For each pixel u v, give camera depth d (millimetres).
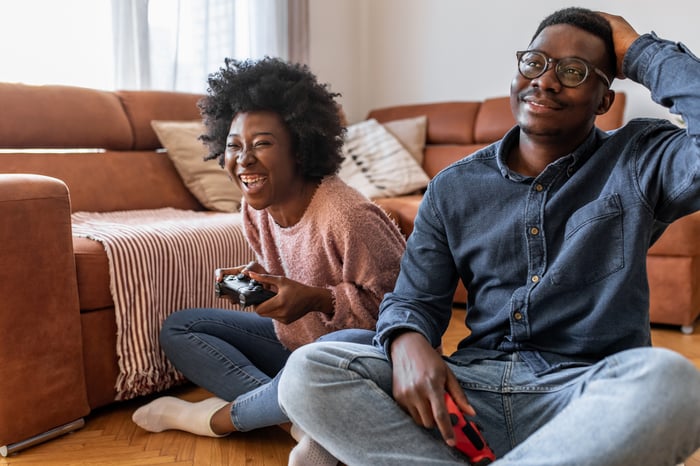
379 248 1122
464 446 735
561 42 852
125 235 1412
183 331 1324
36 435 1244
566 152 900
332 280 1182
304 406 775
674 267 1983
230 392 1246
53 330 1246
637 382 642
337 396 770
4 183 1164
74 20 2221
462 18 3133
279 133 1094
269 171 1088
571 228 864
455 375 863
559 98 844
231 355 1284
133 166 2109
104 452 1220
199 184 2160
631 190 845
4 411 1187
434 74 3268
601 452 636
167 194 2148
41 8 2133
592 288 853
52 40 2170
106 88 2338
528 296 875
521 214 898
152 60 2434
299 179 1147
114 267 1359
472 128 2908
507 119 2771
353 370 786
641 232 835
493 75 3070
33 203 1198
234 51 2709
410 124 2986
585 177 879
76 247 1340
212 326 1333
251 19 2809
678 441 640
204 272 1537
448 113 2982
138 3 2328
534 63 858
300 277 1206
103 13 2299
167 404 1294
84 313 1343
